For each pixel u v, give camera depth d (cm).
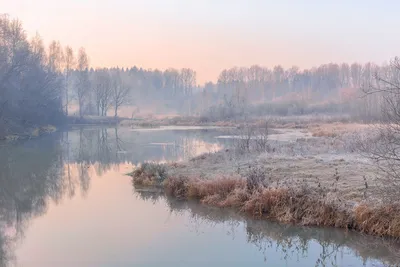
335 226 1053
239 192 1312
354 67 12112
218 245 1020
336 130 3475
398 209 981
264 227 1134
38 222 1234
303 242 1039
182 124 6606
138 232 1122
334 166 1572
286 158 1825
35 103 4931
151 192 1598
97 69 10388
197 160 2061
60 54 7400
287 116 6838
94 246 1016
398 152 1027
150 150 3006
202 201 1377
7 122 4144
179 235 1095
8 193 1670
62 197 1572
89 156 2797
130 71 14638
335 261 910
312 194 1173
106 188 1706
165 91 14162
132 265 895
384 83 1059
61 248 1005
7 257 954
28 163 2506
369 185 1215
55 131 5281
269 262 909
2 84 4216
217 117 6912
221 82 12512
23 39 4869
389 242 941
